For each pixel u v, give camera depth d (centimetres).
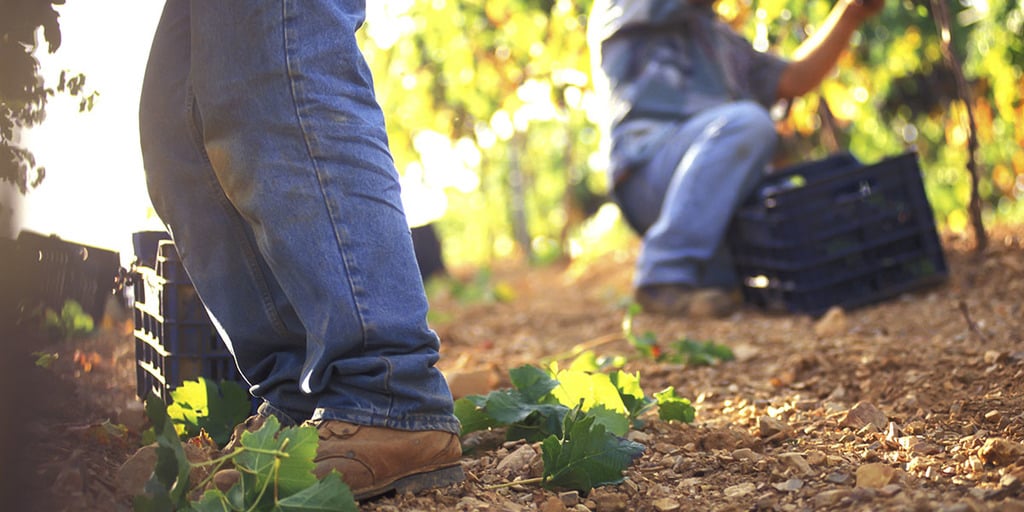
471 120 680
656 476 194
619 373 225
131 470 154
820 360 296
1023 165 608
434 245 721
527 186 1201
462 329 470
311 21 167
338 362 167
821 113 557
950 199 673
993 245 469
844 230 410
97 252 169
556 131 1046
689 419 225
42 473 138
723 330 397
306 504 153
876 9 454
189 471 152
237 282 182
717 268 448
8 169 140
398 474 173
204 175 177
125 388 176
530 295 668
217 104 166
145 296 212
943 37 454
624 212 481
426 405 173
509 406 204
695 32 466
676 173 449
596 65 484
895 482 173
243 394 199
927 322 362
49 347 145
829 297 411
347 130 168
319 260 165
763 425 218
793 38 529
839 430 222
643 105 463
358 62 172
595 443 183
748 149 435
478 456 211
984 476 175
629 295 548
